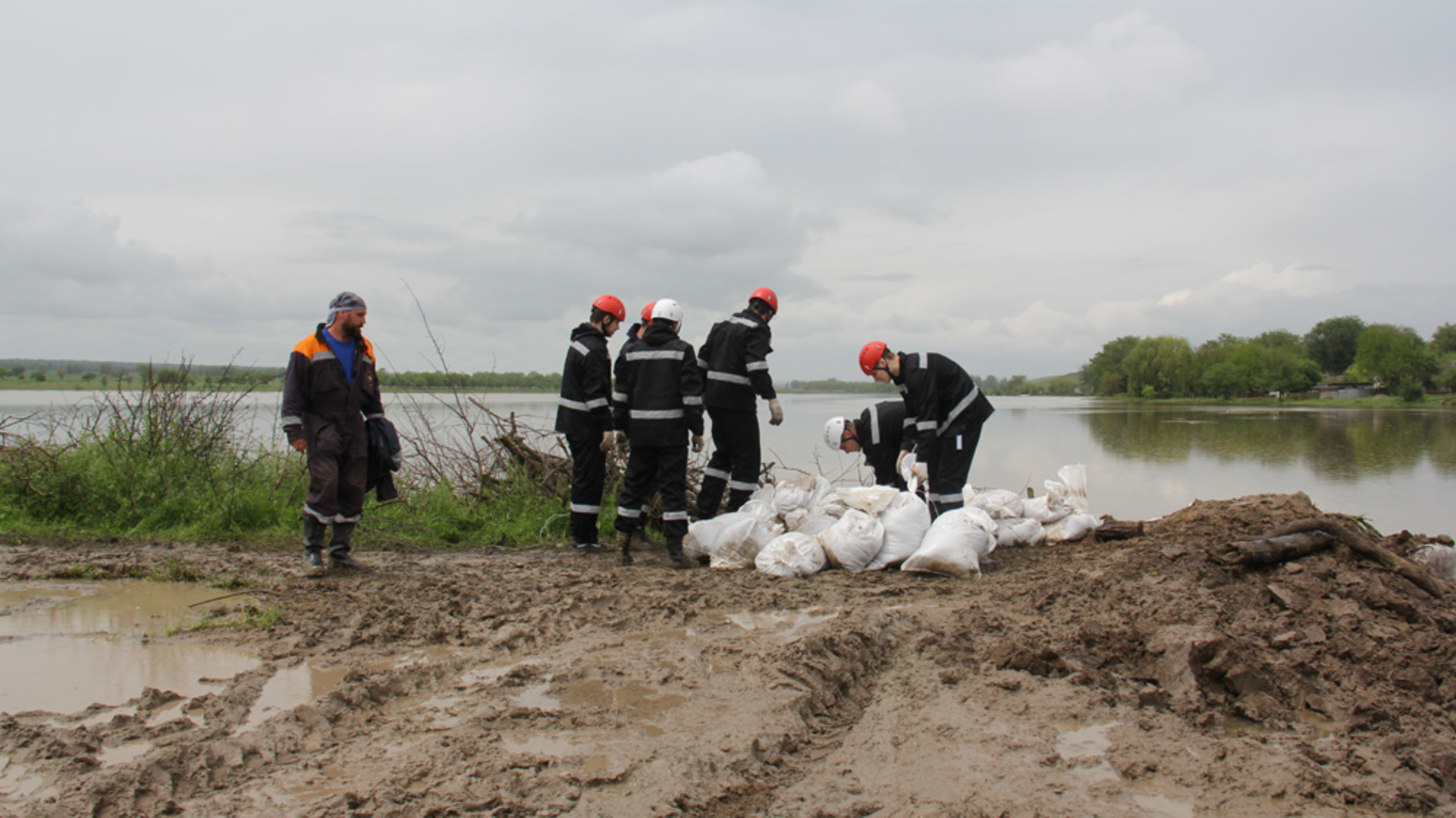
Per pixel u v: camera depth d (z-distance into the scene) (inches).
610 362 288.0
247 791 107.3
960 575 229.6
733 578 231.0
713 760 115.5
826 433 324.2
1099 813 102.5
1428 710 134.5
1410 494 529.7
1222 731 127.3
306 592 210.1
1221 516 250.2
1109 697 136.8
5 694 139.6
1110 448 855.7
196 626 178.2
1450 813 105.6
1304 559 199.3
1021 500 291.0
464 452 371.9
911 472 276.8
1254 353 4035.4
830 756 119.6
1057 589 197.0
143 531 293.7
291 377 227.1
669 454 257.8
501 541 309.7
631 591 209.5
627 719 129.3
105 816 100.7
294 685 145.0
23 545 269.1
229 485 321.4
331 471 231.9
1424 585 187.8
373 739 123.0
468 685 146.3
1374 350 3641.7
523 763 113.8
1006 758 117.3
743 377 289.9
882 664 159.5
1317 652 154.0
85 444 329.1
